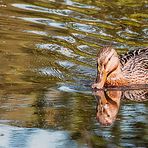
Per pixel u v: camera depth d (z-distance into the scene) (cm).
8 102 1552
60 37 1975
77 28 2050
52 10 2205
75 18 2136
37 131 1402
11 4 2244
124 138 1377
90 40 1962
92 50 1894
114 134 1391
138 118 1480
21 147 1334
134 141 1363
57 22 2094
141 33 2038
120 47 1930
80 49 1898
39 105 1541
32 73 1739
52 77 1720
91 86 1683
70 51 1880
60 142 1355
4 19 2097
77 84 1692
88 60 1833
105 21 2122
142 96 1658
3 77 1708
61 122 1450
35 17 2130
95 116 1487
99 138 1376
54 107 1534
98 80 1702
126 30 2056
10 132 1397
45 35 1986
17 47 1892
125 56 1820
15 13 2158
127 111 1526
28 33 1992
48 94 1612
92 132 1405
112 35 2009
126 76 1755
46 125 1431
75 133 1392
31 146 1338
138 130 1413
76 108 1528
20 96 1589
